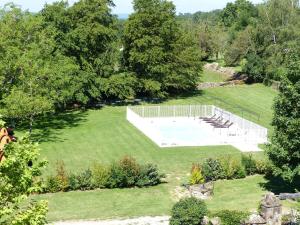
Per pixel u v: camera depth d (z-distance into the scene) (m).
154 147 47.31
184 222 25.50
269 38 85.12
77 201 32.59
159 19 69.62
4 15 51.72
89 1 65.94
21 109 44.44
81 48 65.50
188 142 48.72
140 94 75.75
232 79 94.06
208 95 75.75
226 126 54.56
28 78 47.00
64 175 34.72
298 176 37.78
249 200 32.88
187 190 35.00
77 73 63.56
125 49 71.94
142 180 35.75
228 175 37.72
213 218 25.28
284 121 31.66
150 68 69.38
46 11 64.44
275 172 32.38
